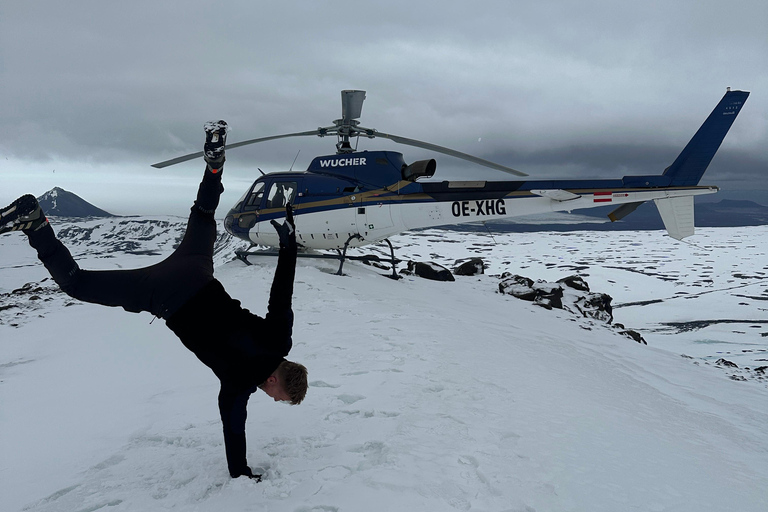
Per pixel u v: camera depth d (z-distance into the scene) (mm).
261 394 5848
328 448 4375
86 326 10852
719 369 13844
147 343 9141
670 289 139875
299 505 3408
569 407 6352
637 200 12867
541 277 154250
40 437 5242
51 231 3002
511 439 4855
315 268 15633
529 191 13570
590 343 13742
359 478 3799
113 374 7531
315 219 15305
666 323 104312
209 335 3211
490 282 21656
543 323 15586
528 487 3865
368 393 5934
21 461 4664
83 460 4484
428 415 5273
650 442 5648
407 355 7848
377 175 15000
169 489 3727
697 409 8742
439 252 191375
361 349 8141
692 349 80375
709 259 187875
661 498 4109
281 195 15664
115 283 3127
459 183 14234
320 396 5801
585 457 4691
